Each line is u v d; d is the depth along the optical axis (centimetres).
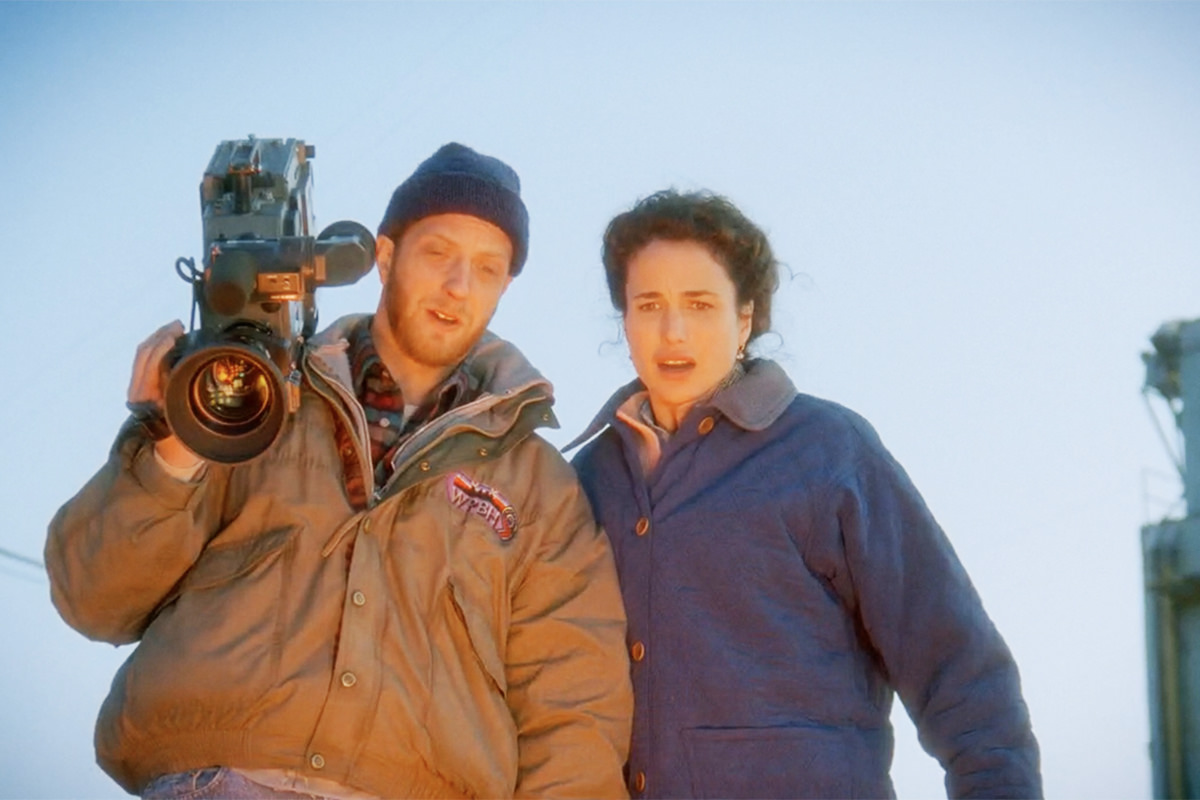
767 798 566
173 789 529
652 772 577
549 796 566
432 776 545
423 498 570
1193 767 1230
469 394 600
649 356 610
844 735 577
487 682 562
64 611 552
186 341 522
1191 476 1270
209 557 554
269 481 559
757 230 623
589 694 579
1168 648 1249
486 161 614
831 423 608
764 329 636
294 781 527
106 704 547
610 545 602
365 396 594
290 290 522
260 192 549
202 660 533
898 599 586
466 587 566
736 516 593
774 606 584
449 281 591
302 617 541
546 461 600
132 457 537
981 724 570
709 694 576
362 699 535
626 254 621
